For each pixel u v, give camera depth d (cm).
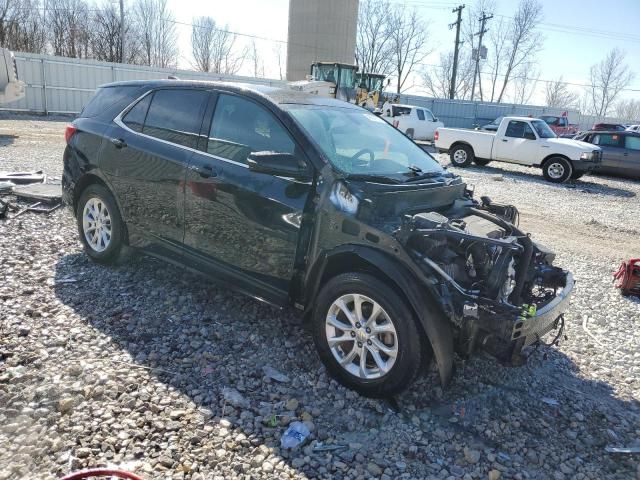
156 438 299
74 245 609
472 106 4206
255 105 431
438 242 343
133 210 498
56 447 284
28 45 4391
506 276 339
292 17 4219
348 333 364
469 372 403
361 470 292
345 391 364
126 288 497
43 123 2220
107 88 559
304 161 393
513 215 444
